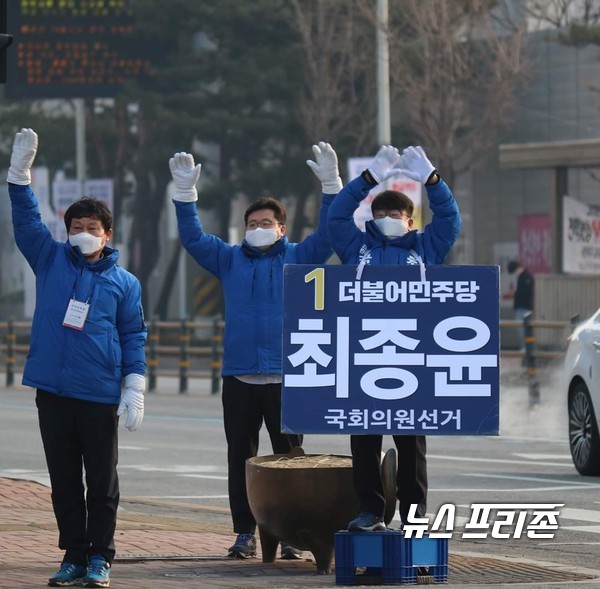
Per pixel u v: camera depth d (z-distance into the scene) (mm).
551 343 69688
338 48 107188
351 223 21484
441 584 20250
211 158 118188
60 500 20328
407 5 101312
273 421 23109
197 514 29500
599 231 72688
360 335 19984
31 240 20406
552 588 19922
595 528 27234
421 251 21234
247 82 110188
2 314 143125
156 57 106812
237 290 23172
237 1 109000
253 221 23312
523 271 86312
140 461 39812
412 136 108188
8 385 77625
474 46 103625
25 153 20359
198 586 20016
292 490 21172
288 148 113625
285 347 20000
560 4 110375
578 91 105688
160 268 136375
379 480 20688
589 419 35250
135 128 129000
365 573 20453
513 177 108875
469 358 19891
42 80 100562
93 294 20203
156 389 73000
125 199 131750
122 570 21703
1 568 21500
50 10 100625
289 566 22250
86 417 20156
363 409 19922
